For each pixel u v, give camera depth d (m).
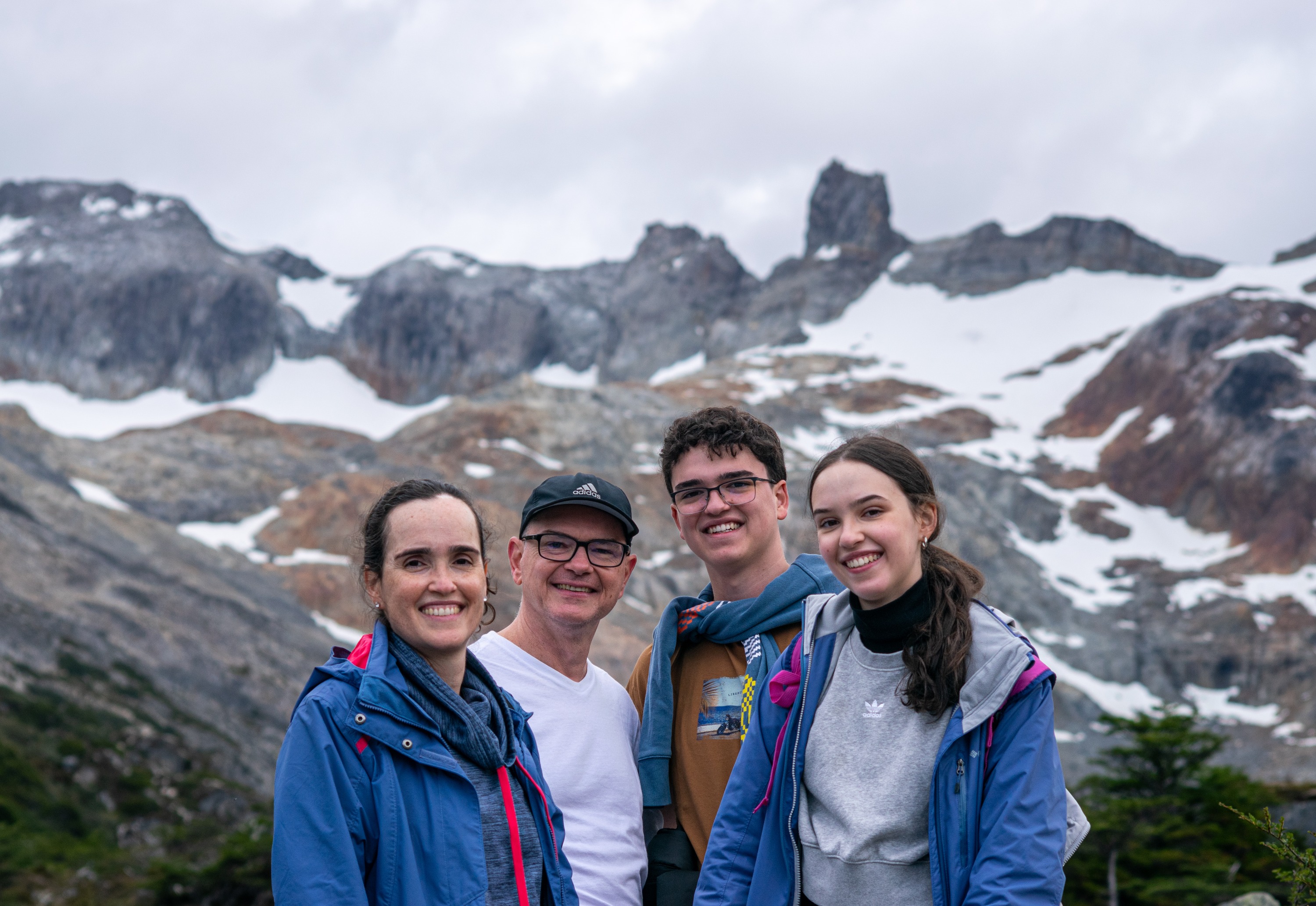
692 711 4.17
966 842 3.06
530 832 3.22
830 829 3.27
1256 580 134.75
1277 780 88.81
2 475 94.38
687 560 116.44
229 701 72.62
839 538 3.29
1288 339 175.25
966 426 178.75
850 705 3.36
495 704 3.37
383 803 2.94
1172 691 114.44
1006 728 3.14
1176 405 173.38
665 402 164.12
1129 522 152.88
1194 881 26.28
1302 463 149.75
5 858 33.97
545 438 146.25
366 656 3.25
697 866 3.96
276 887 2.79
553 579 4.11
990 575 128.62
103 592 79.69
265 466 140.38
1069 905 27.11
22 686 57.44
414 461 141.75
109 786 47.22
